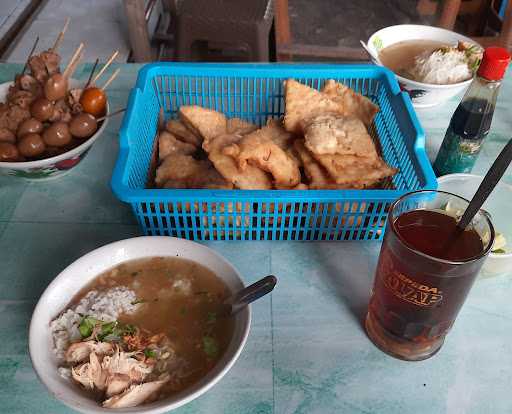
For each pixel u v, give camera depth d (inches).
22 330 30.8
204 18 77.3
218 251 35.9
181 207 33.9
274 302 32.6
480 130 36.9
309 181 37.9
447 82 46.0
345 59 106.9
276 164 35.8
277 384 28.4
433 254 24.7
